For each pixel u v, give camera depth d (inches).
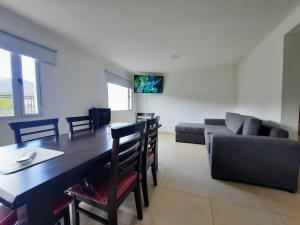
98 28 91.3
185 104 203.0
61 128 108.9
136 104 221.3
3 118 79.0
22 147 44.7
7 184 24.5
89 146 46.3
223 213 56.9
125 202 63.7
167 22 84.0
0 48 75.4
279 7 70.9
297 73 82.4
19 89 85.7
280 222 52.6
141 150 53.4
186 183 78.0
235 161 76.5
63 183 36.9
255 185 75.3
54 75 103.4
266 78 103.0
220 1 66.6
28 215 25.5
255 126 84.3
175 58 148.1
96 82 143.9
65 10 74.2
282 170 69.9
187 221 53.1
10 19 77.9
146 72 208.4
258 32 95.7
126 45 116.4
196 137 152.0
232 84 183.8
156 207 60.2
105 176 49.0
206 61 158.1
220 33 96.8
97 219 43.5
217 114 191.3
